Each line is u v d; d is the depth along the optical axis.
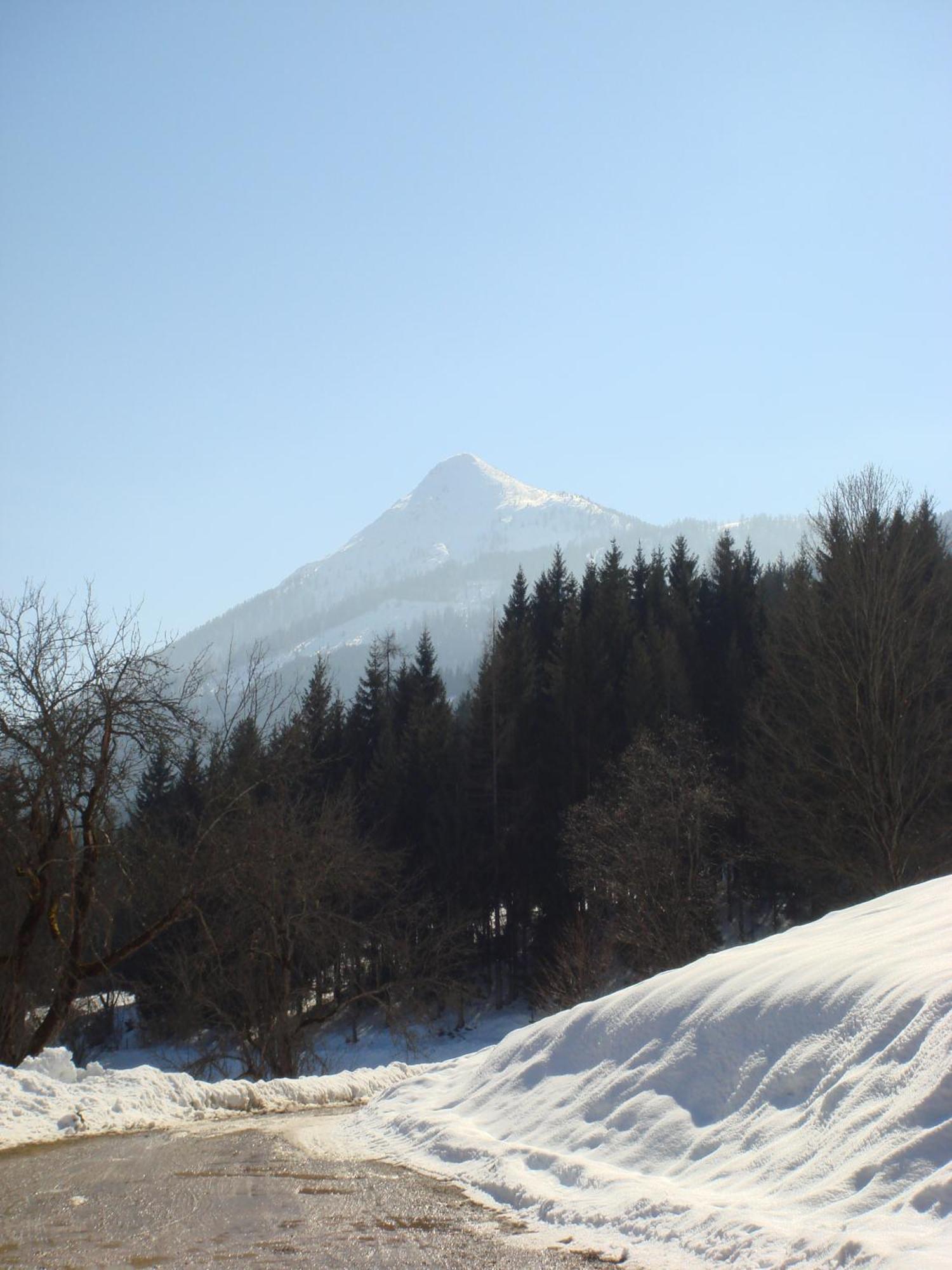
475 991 37.31
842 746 26.92
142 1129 9.52
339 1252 5.08
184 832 21.30
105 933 17.17
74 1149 8.25
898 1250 3.83
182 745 16.77
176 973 23.75
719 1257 4.45
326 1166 7.43
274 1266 4.84
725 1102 6.16
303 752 24.45
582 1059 7.88
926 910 8.14
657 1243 4.83
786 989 6.62
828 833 27.41
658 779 30.58
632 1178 5.73
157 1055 27.91
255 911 21.98
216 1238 5.39
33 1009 18.78
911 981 5.75
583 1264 4.72
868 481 30.33
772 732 29.48
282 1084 12.57
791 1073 5.89
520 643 50.31
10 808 15.06
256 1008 23.02
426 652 56.91
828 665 27.84
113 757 15.80
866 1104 5.10
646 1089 6.73
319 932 23.34
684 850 29.84
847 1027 5.85
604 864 30.61
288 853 21.22
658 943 28.52
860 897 27.64
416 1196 6.33
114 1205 6.16
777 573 63.62
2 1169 7.37
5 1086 10.09
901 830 26.20
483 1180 6.56
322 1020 24.58
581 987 29.34
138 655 15.98
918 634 27.16
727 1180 5.32
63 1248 5.21
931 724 26.66
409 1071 14.20
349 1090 13.03
